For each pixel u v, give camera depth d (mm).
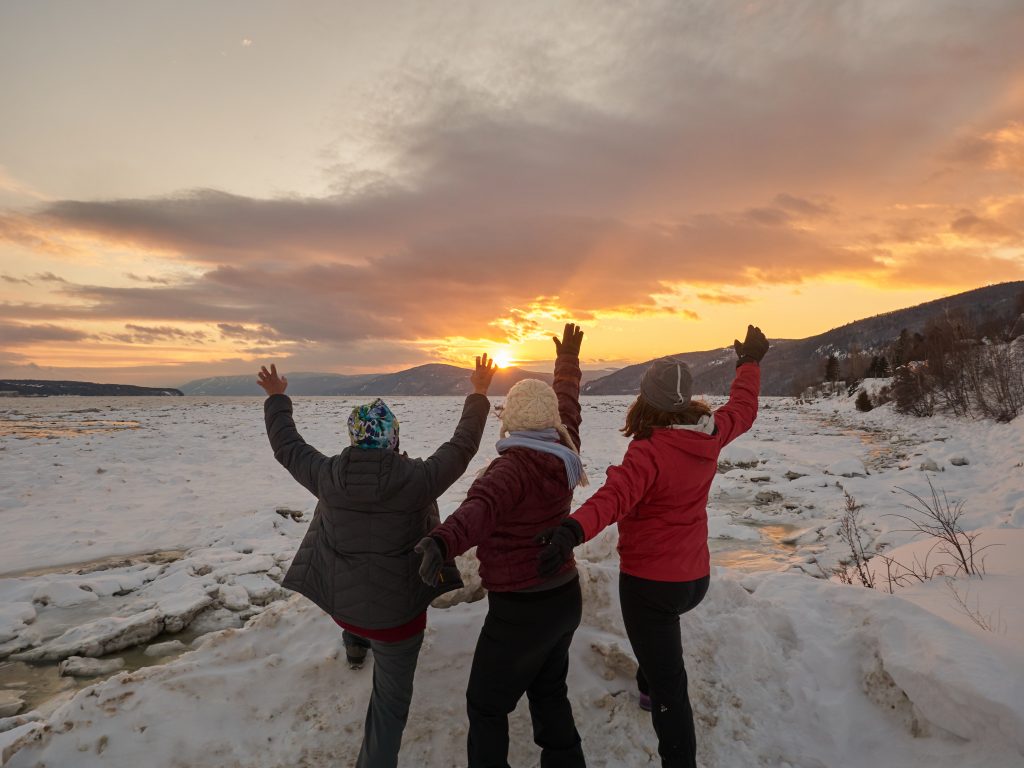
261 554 7129
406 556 2406
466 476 12070
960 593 3783
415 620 2455
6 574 6656
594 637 3180
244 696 2748
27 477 11695
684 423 2416
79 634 4836
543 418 2330
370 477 2324
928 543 5176
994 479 10266
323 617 3152
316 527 2531
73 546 7570
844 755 2695
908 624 3043
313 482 2459
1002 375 19297
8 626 5023
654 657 2430
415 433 20344
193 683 2748
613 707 2877
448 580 2531
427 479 2389
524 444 2291
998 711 2352
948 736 2553
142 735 2555
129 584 6098
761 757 2705
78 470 12766
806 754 2707
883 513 8547
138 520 8828
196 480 12188
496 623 2277
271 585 6035
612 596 3354
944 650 2721
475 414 2723
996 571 4105
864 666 3068
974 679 2500
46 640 4875
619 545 2555
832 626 3393
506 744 2309
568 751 2416
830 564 6590
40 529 8305
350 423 2414
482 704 2281
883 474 11945
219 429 23672
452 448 2549
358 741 2646
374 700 2469
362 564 2369
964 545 4832
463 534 1996
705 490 2479
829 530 7922
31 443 17109
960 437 17297
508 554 2248
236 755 2555
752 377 2979
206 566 6590
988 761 2344
